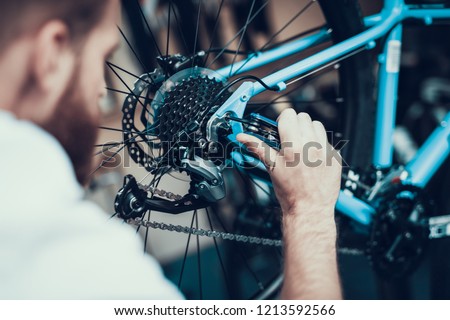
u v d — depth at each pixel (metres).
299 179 0.74
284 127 0.78
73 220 0.46
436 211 1.35
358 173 1.18
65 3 0.47
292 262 0.69
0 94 0.46
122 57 1.59
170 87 0.90
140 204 0.87
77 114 0.50
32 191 0.44
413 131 1.96
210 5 1.78
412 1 1.30
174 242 2.01
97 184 1.57
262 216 1.24
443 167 1.45
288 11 1.87
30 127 0.46
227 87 0.88
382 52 1.17
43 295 0.44
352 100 1.20
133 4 1.57
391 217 1.13
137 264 0.50
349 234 1.29
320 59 1.02
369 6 1.74
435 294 1.37
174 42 1.71
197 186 0.88
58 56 0.47
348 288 1.80
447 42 2.02
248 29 1.89
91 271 0.46
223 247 1.79
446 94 1.94
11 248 0.43
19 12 0.45
